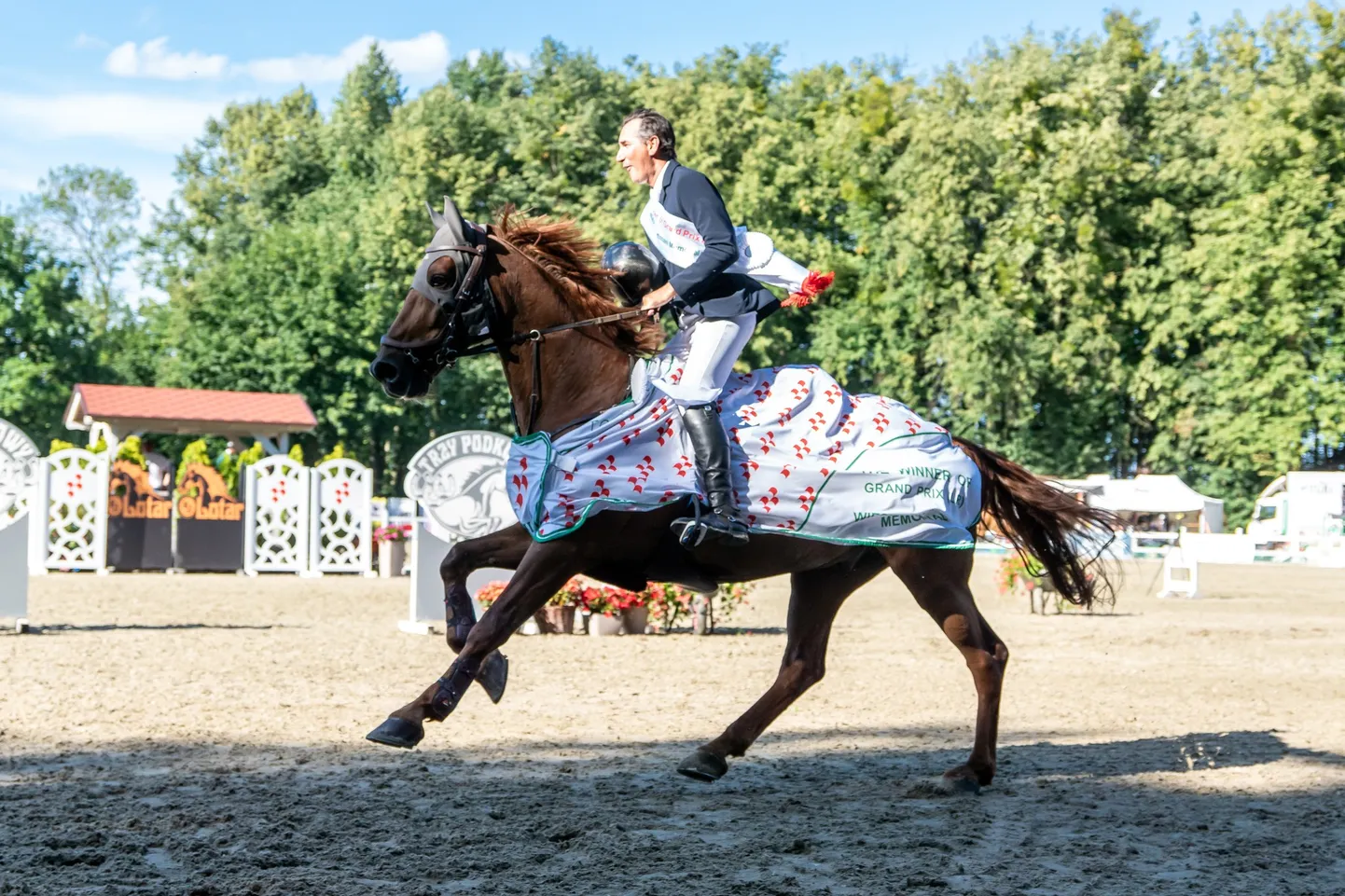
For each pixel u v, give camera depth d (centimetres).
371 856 480
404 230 4962
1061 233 4400
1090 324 4444
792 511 604
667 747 751
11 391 5625
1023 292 4444
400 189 5062
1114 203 4506
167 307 5956
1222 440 4488
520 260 609
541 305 608
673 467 588
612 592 1441
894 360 4794
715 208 593
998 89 4566
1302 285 4322
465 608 597
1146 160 4694
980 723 638
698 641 1385
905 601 2045
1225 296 4319
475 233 608
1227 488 4888
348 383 4981
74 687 962
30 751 705
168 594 1931
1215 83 4991
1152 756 740
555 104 5462
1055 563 692
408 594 2038
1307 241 4166
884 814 573
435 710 545
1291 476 4256
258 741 746
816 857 493
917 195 4597
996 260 4453
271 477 2478
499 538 611
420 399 618
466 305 598
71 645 1240
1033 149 4538
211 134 7319
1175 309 4462
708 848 502
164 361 5412
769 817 566
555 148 5241
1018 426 4678
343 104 6469
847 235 5150
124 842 490
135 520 2427
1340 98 4212
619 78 5678
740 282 607
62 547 2384
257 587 2111
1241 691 1053
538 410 610
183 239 6744
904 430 646
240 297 5084
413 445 5306
